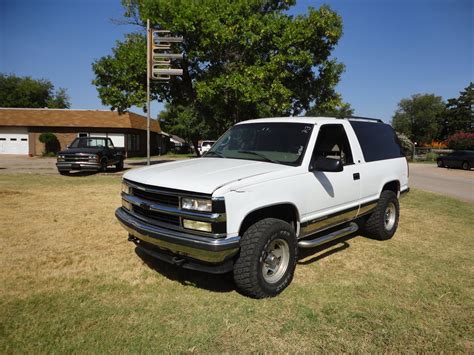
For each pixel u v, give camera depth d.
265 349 2.96
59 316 3.34
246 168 4.00
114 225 6.50
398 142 6.61
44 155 34.03
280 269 4.00
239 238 3.48
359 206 5.24
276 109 16.98
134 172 4.36
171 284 4.09
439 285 4.29
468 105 62.31
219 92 17.34
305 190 4.18
